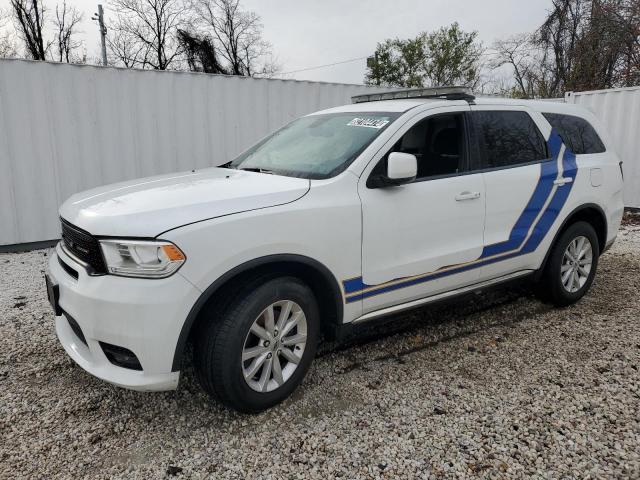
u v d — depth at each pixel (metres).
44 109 6.55
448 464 2.49
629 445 2.62
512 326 4.20
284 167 3.45
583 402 3.03
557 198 4.21
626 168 9.62
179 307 2.46
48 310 4.49
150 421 2.87
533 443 2.64
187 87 7.38
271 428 2.79
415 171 3.10
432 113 3.57
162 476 2.43
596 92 9.81
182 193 2.84
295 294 2.87
